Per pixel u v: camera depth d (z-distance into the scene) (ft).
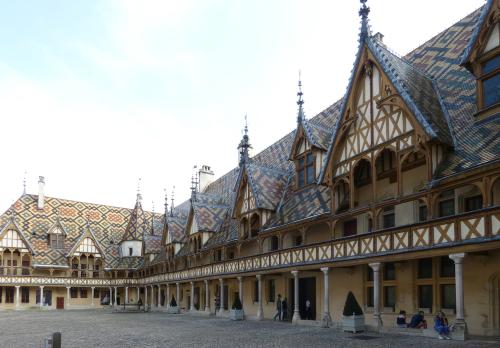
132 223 202.80
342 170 70.08
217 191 153.38
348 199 72.64
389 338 51.62
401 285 64.49
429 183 53.98
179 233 149.59
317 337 54.90
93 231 207.31
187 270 126.93
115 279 188.24
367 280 71.10
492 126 53.16
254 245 102.17
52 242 188.96
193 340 55.52
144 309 160.15
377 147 63.26
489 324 51.85
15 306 170.60
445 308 58.18
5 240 173.37
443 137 55.67
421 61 77.10
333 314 77.41
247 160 101.30
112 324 86.38
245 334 61.16
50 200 206.39
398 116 60.59
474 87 60.80
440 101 64.03
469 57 56.95
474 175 48.73
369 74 66.08
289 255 80.38
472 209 54.75
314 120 106.01
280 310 86.58
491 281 52.26
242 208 101.76
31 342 57.67
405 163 64.90
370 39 66.28
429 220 52.60
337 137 70.79
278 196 97.66
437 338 49.78
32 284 172.45
